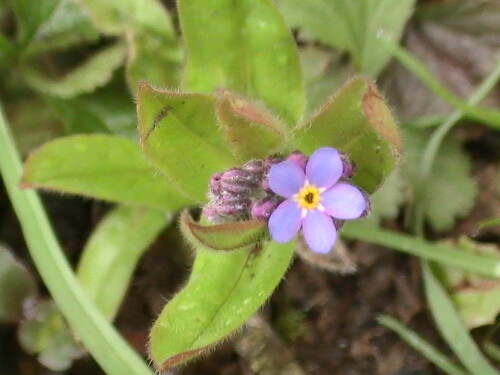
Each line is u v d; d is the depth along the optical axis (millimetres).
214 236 80
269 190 84
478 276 100
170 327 84
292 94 96
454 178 103
